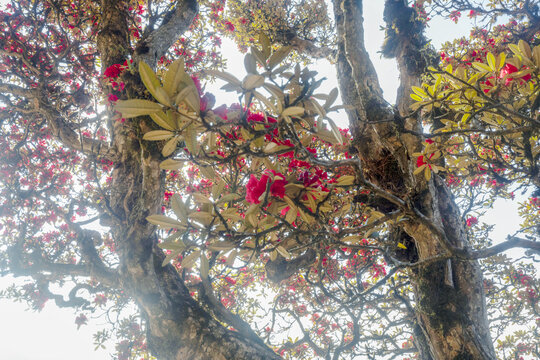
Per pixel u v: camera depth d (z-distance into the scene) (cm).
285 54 164
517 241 260
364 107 443
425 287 412
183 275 461
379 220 272
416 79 506
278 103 172
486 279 755
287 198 206
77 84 781
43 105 564
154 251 452
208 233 213
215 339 383
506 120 300
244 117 177
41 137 785
